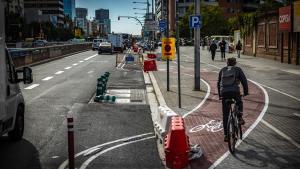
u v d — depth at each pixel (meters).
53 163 8.94
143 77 28.23
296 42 36.50
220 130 11.94
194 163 8.84
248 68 33.41
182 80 25.36
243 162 8.91
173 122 8.95
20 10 157.50
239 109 10.20
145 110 15.54
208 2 152.38
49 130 12.09
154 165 8.80
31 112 14.92
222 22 123.50
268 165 8.71
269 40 44.72
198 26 19.53
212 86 22.19
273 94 19.36
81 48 77.75
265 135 11.35
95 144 10.57
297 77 26.81
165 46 18.62
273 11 42.88
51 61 44.91
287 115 14.28
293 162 8.92
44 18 173.88
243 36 56.53
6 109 9.43
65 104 16.70
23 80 10.56
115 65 39.16
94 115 14.47
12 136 10.66
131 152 9.82
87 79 26.20
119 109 15.70
